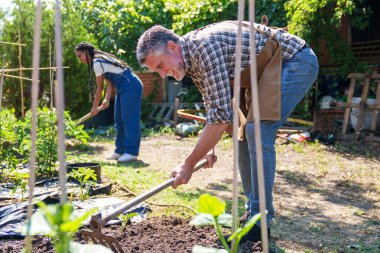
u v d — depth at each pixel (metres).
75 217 1.50
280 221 4.08
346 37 11.52
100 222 2.77
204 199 1.55
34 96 1.50
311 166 6.94
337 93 10.80
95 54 6.59
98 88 6.57
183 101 13.66
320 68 10.77
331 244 3.48
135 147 6.96
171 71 2.99
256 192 3.07
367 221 4.14
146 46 2.92
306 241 3.52
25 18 10.17
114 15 12.79
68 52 10.55
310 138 8.99
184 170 3.04
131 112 6.79
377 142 8.53
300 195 5.18
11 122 5.27
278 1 10.20
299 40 3.15
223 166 6.91
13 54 10.15
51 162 5.53
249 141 3.03
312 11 8.84
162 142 9.57
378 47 11.28
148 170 6.36
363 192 5.35
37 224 1.19
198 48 2.89
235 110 1.73
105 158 7.21
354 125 9.34
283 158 7.57
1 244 3.26
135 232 3.44
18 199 4.42
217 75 2.87
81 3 13.95
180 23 11.05
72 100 10.73
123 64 6.73
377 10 11.36
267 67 3.04
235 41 2.96
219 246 3.11
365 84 8.91
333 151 8.08
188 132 10.42
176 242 3.21
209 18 11.11
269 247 3.28
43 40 10.12
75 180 5.11
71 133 5.86
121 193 4.86
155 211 4.16
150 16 12.73
